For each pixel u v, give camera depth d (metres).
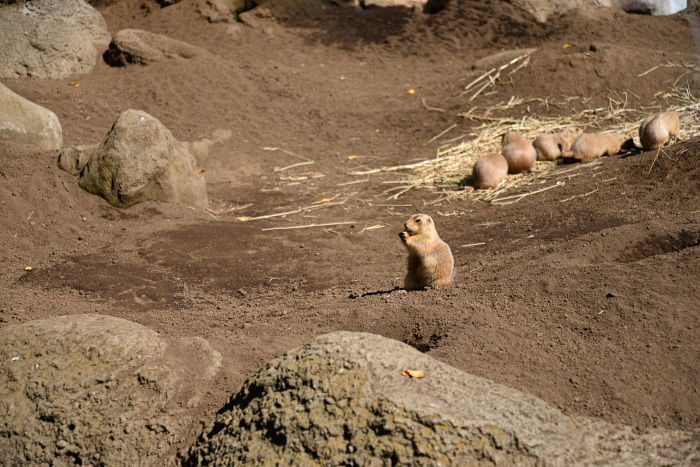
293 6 26.31
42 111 12.92
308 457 4.36
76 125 15.33
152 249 10.23
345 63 23.27
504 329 5.94
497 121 16.86
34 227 10.33
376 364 4.74
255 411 4.82
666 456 4.36
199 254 10.19
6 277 8.79
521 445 4.21
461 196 12.85
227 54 22.41
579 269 6.99
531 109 17.08
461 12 26.81
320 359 4.85
